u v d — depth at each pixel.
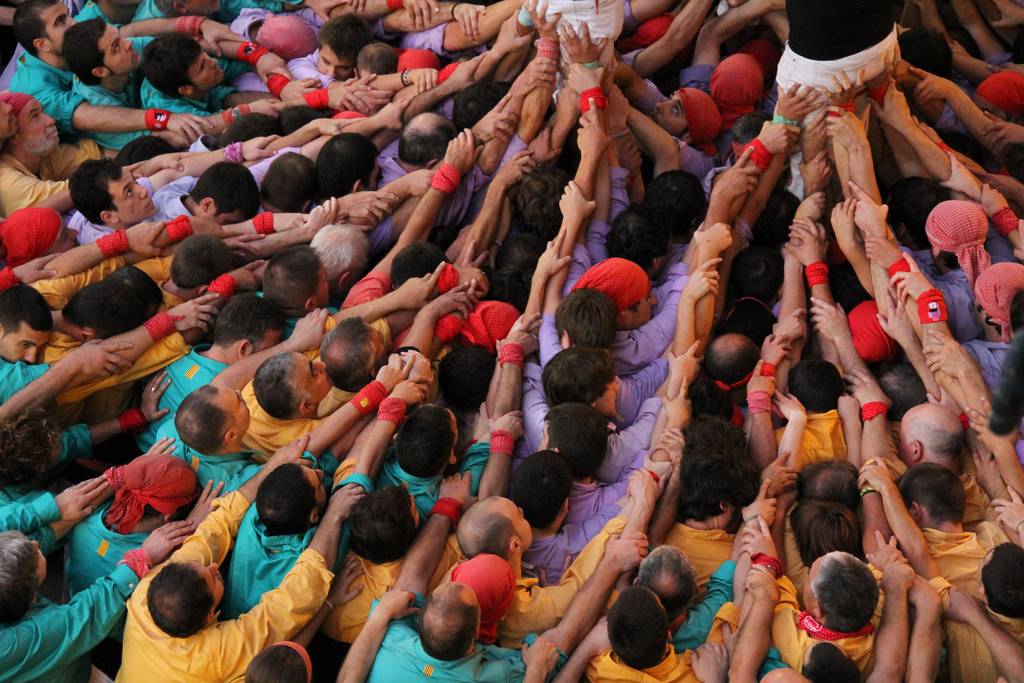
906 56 7.19
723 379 5.83
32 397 5.67
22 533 5.05
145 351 5.96
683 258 6.36
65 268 6.26
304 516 5.01
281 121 7.29
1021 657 4.71
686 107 7.11
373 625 4.81
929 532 5.18
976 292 5.91
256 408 5.66
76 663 5.11
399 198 6.62
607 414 5.67
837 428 5.73
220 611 5.08
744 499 5.19
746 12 7.52
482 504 5.01
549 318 6.04
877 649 4.75
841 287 6.27
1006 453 5.38
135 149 7.16
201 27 7.80
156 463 5.28
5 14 8.52
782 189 6.66
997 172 7.12
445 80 7.24
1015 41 7.86
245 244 6.47
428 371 5.66
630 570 5.03
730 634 4.89
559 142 6.70
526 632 4.98
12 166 7.01
